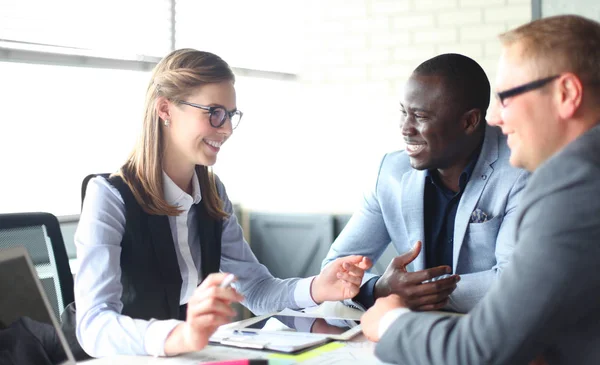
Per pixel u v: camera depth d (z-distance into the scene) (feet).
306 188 15.93
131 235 6.56
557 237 4.04
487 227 7.43
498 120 4.72
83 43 12.00
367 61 15.38
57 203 11.85
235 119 6.94
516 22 14.15
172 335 5.31
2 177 11.04
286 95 16.06
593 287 4.03
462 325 4.39
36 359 4.60
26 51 10.94
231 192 16.33
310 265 15.74
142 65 13.00
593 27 4.40
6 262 4.59
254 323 6.19
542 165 4.28
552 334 4.16
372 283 6.98
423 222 7.79
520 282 4.12
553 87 4.37
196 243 7.25
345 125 15.62
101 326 5.64
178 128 6.69
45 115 11.60
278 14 15.99
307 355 5.24
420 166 7.50
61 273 6.31
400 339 4.63
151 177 6.73
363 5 15.34
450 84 7.24
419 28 14.93
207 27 14.74
